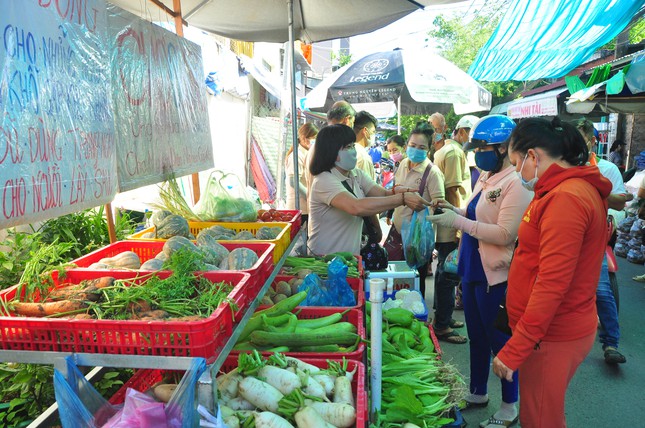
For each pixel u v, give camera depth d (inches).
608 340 178.2
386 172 575.2
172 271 81.0
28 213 64.9
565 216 84.4
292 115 179.0
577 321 90.5
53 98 71.7
